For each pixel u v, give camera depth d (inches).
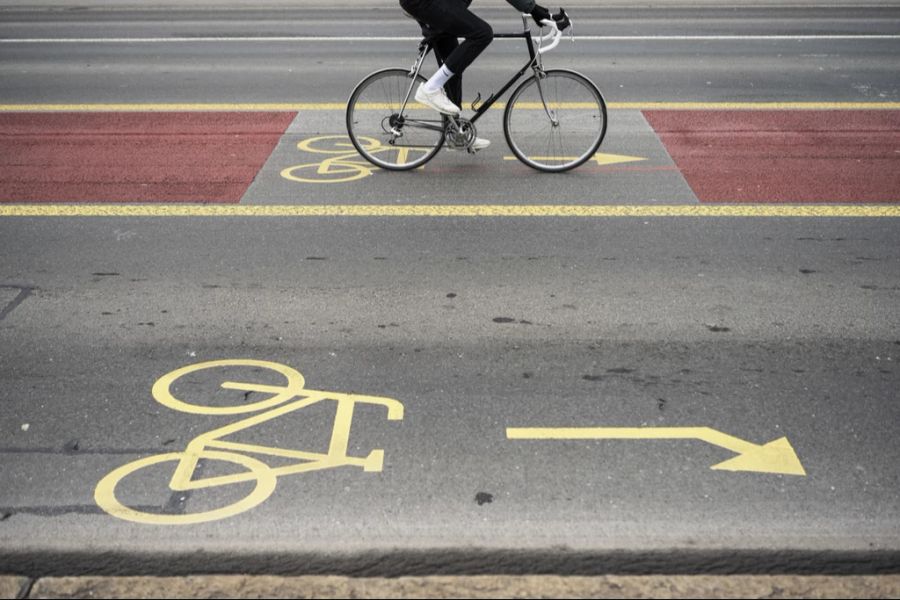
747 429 167.6
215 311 215.2
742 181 304.5
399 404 175.9
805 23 631.2
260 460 158.9
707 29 609.6
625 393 179.3
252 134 363.9
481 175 314.8
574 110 322.3
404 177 313.1
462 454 160.2
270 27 639.1
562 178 310.8
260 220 273.3
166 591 129.1
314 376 186.1
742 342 199.5
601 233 262.4
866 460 158.6
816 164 321.1
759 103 404.2
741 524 142.7
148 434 166.7
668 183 303.7
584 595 128.0
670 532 141.1
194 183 305.6
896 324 207.3
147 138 358.9
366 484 152.3
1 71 486.6
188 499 148.9
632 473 154.9
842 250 248.8
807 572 133.6
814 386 181.9
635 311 214.1
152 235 261.7
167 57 528.1
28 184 304.7
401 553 137.3
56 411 174.2
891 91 422.6
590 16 678.5
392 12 711.7
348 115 320.2
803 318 210.2
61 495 150.3
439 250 251.0
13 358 193.9
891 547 138.2
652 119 381.4
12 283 230.5
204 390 181.2
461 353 195.2
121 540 140.3
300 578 131.5
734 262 241.6
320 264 241.9
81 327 207.6
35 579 131.2
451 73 307.7
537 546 138.4
